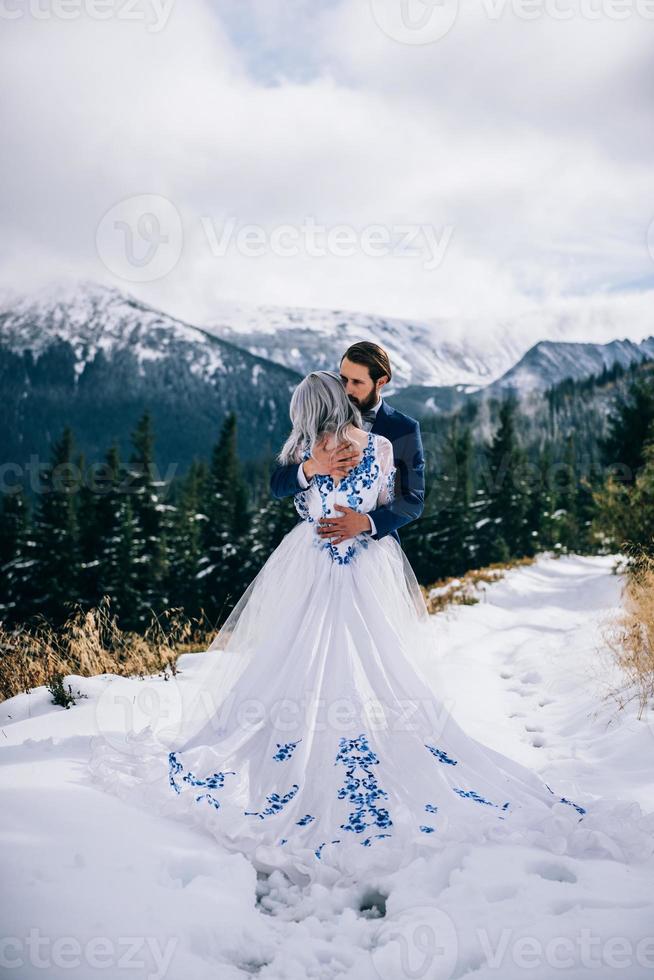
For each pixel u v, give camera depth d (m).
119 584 37.44
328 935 2.47
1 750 3.74
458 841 2.92
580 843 3.00
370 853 2.77
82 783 3.21
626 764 4.33
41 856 2.58
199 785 3.11
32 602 37.28
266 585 3.69
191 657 6.16
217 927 2.40
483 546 43.81
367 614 3.53
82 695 5.14
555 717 5.52
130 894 2.45
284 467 3.72
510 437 48.44
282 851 2.82
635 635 6.32
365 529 3.54
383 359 3.84
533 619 10.73
